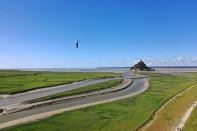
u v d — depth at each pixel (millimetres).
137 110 56281
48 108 57469
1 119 46031
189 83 123562
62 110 55094
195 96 70250
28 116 48812
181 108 53156
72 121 45500
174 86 109875
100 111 55094
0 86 98125
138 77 175250
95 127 41344
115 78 162250
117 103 65688
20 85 102812
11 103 63469
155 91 92562
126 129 39250
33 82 119188
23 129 39812
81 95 78875
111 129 39719
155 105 61625
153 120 44594
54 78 152625
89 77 167750
